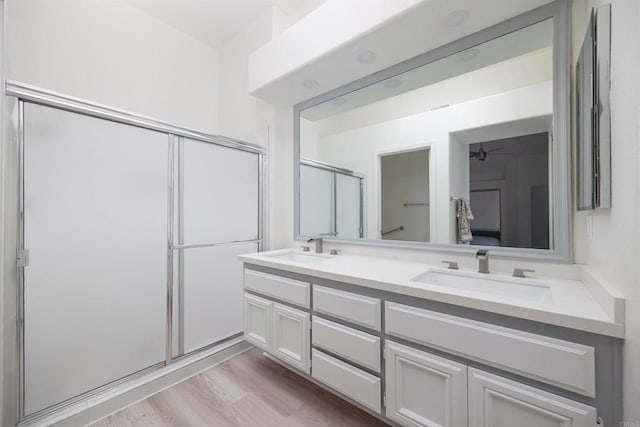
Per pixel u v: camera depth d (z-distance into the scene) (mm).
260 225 2307
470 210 1441
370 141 1829
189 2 2137
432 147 1574
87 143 1400
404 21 1284
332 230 2035
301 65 1677
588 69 907
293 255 2082
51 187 1281
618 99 715
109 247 1479
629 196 662
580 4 1141
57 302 1299
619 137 713
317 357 1397
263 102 2314
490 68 1378
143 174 1621
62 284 1314
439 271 1384
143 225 1620
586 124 941
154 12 2240
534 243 1256
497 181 1361
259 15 2279
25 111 1200
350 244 1922
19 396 1181
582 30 1133
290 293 1532
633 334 640
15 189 1174
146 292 1630
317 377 1396
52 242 1284
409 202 1660
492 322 899
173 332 1752
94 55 1970
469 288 1292
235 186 2135
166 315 1719
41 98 1233
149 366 1627
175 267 1771
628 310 669
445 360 987
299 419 1349
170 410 1415
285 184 2363
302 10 2242
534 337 819
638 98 611
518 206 1299
